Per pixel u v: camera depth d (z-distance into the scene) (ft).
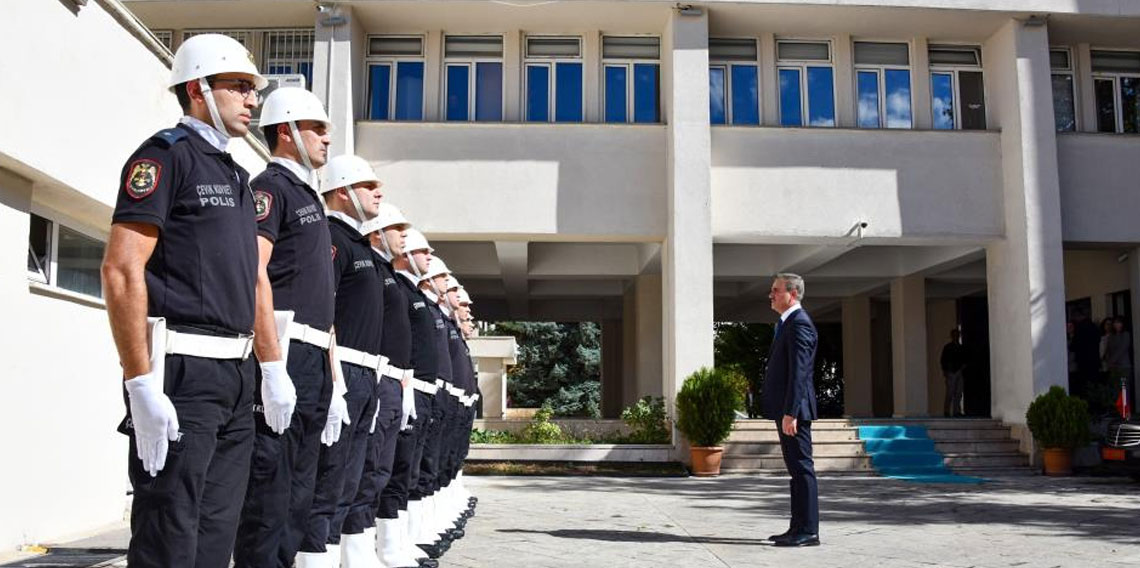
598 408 131.23
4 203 21.56
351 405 16.48
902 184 56.90
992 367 58.65
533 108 58.29
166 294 10.87
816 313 93.97
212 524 11.22
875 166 56.85
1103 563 22.62
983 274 69.56
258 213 13.53
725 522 30.66
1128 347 57.77
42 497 23.31
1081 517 31.91
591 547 24.90
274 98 14.65
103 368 26.40
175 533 10.55
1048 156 55.62
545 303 89.20
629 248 68.69
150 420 10.21
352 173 17.15
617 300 88.22
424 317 22.30
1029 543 25.79
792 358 25.18
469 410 31.50
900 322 70.64
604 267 68.64
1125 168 57.77
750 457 52.42
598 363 131.13
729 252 68.33
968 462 53.62
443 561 22.68
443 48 58.59
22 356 22.38
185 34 58.80
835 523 30.25
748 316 90.02
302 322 14.12
